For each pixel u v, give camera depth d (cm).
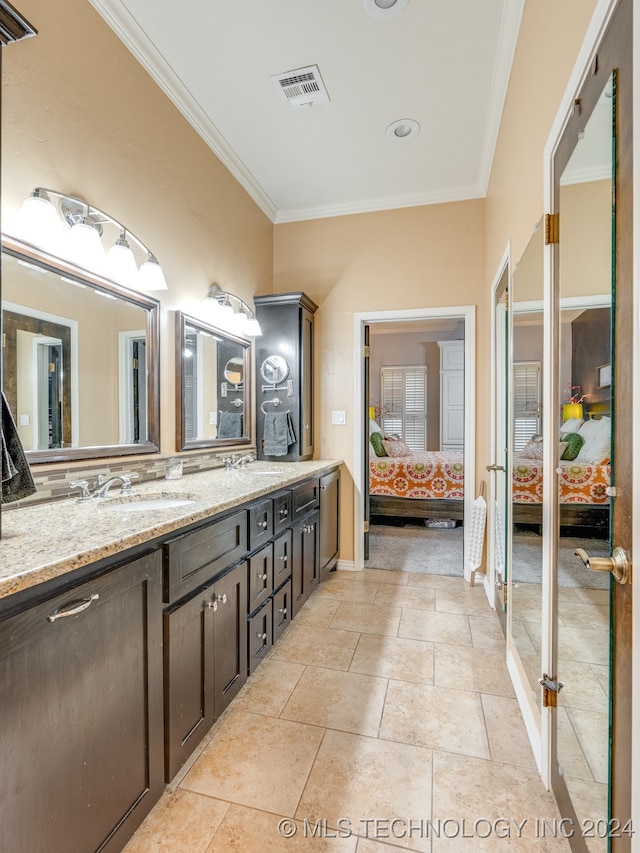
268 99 230
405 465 471
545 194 140
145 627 118
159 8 177
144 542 117
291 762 146
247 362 313
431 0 174
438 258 322
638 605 76
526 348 171
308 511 264
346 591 295
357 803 131
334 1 175
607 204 91
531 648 162
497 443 255
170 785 137
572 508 118
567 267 122
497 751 152
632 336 78
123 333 192
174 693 130
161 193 214
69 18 159
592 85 99
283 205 342
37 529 117
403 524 493
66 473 163
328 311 346
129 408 195
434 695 183
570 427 120
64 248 159
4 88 136
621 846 82
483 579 305
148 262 192
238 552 173
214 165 264
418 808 129
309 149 274
